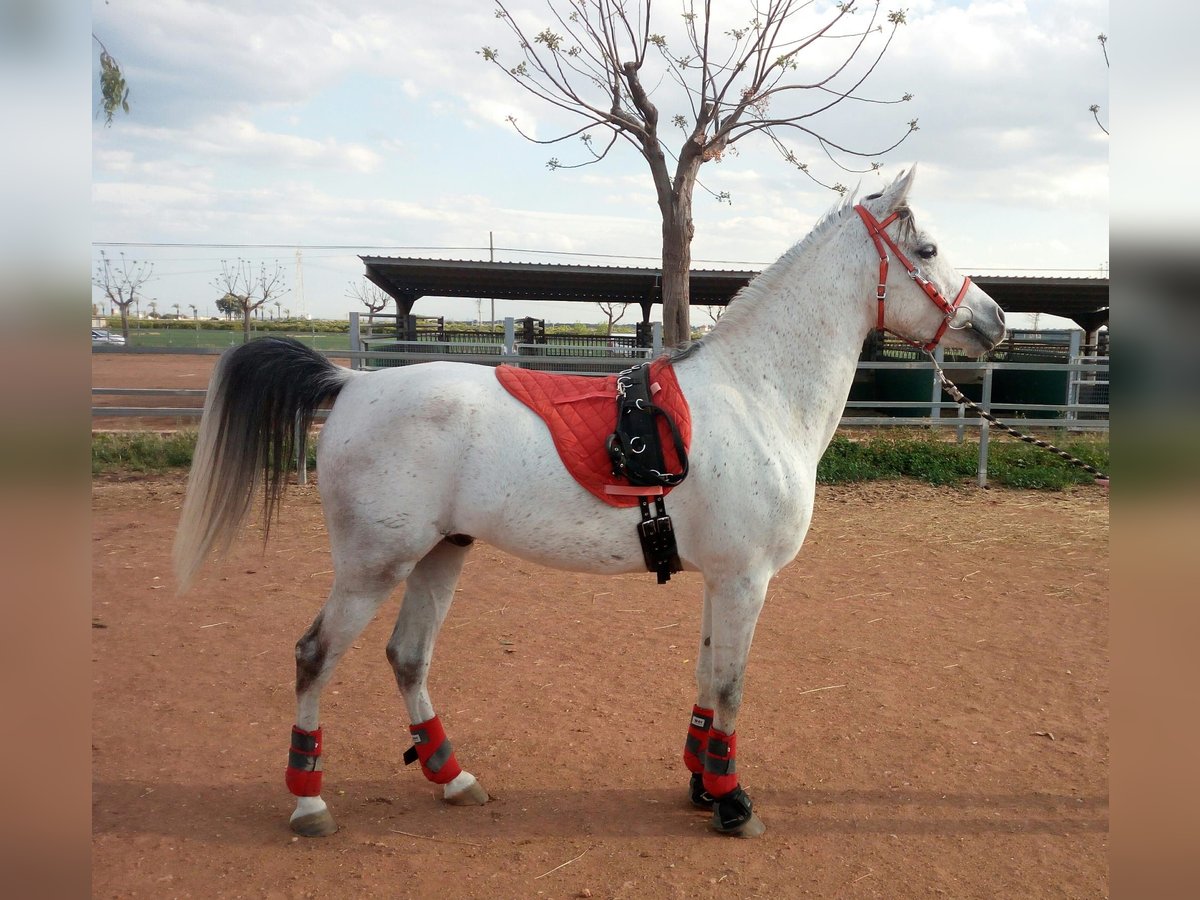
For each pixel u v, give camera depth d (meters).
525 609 5.55
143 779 3.34
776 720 3.99
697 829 3.11
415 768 3.55
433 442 2.97
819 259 3.26
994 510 8.72
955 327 3.29
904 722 3.98
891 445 11.02
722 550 3.02
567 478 2.96
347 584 3.01
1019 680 4.48
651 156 8.38
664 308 8.51
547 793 3.35
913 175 3.22
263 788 3.33
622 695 4.26
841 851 2.97
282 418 3.14
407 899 2.66
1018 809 3.26
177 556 3.09
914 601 5.80
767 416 3.11
